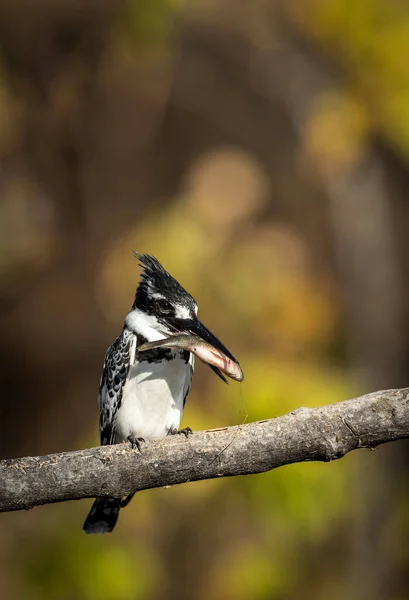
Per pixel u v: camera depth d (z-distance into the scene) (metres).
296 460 5.35
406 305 11.80
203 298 10.71
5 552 10.73
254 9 11.55
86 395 13.70
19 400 13.84
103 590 9.74
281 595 10.42
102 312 13.76
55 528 10.20
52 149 13.37
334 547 10.70
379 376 11.39
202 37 11.94
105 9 11.49
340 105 10.57
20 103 12.53
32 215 13.76
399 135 10.52
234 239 11.26
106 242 13.77
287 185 12.60
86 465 5.36
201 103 12.91
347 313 11.65
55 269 14.07
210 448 5.34
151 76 12.61
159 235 11.02
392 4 10.63
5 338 14.41
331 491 9.49
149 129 13.44
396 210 11.97
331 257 12.22
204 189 11.16
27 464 5.36
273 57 11.61
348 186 11.64
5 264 13.82
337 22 10.62
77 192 13.75
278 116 12.78
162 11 11.16
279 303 10.90
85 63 12.27
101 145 13.53
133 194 13.82
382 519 10.57
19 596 10.19
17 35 11.83
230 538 10.71
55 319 13.95
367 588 10.53
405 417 5.16
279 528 9.94
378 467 10.64
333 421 5.23
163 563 10.64
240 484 9.46
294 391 9.56
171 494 9.95
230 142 13.13
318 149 10.66
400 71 10.48
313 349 11.09
